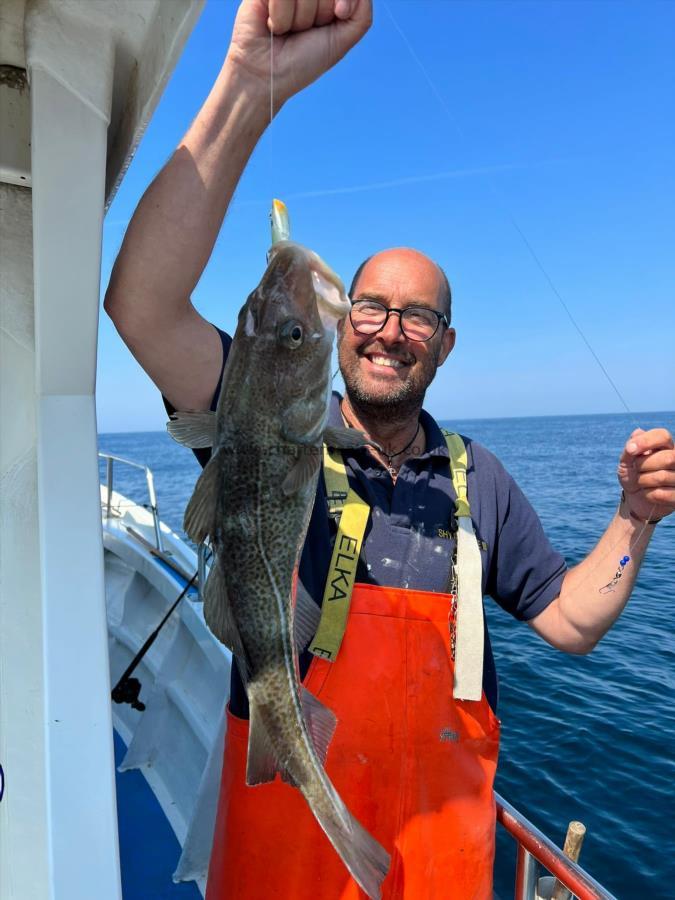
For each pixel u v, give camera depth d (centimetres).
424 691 181
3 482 140
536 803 508
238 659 141
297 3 131
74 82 116
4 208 139
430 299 211
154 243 151
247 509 139
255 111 144
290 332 136
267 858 175
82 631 124
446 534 199
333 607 182
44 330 128
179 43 103
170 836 309
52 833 111
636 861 446
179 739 351
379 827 176
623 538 206
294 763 140
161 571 418
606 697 670
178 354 170
